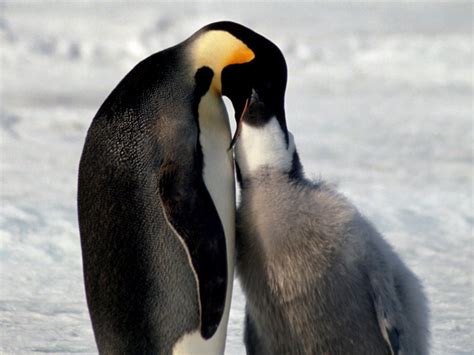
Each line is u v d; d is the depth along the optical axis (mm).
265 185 9703
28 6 93062
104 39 68000
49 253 16797
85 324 12758
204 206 9219
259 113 9648
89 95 46562
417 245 17938
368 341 9680
